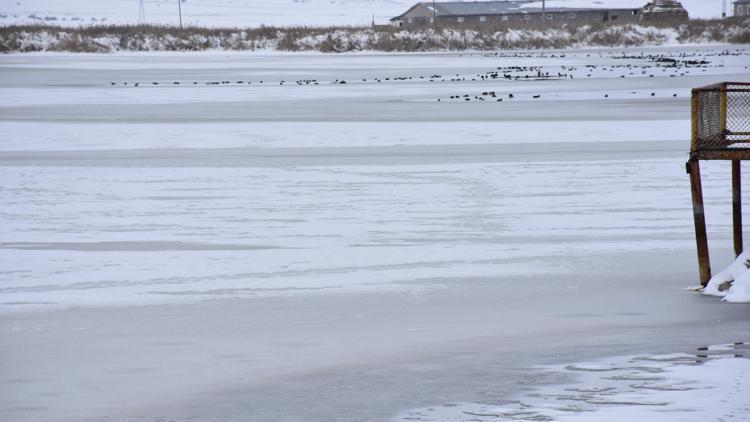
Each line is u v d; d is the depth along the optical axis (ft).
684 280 116.37
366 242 138.21
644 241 137.39
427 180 188.96
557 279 117.39
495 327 97.55
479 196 172.55
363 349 90.48
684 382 79.10
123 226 150.92
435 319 100.94
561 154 221.66
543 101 360.28
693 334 93.61
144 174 199.62
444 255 130.00
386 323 99.50
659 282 115.65
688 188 177.47
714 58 651.66
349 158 219.82
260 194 176.55
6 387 80.48
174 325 99.25
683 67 554.87
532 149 231.30
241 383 81.10
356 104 357.20
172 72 581.94
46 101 379.35
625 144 237.86
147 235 144.46
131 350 90.84
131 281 117.91
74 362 87.25
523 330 96.27
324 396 77.66
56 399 77.56
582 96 379.55
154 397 77.87
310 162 214.28
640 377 80.69
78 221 154.92
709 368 82.64
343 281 117.19
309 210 161.99
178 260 128.57
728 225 146.82
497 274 120.06
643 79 469.16
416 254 130.72
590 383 79.41
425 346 91.30
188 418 73.20
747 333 93.45
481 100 368.68
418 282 116.47
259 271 122.31
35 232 147.13
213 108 345.51
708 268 112.47
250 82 489.67
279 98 388.57
